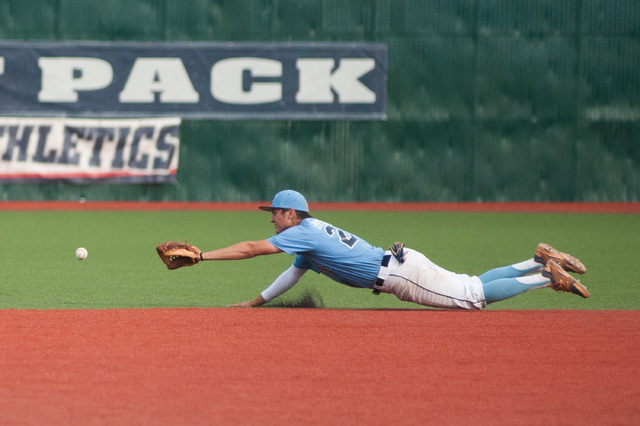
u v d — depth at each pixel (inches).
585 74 3528.5
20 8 3511.3
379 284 1066.1
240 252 1034.7
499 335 954.7
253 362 821.9
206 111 3563.0
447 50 3540.8
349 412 673.6
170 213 3058.6
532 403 703.7
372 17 3540.8
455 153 3567.9
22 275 1523.1
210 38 3553.2
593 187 3558.1
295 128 3575.3
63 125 3511.3
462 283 1080.2
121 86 3545.8
